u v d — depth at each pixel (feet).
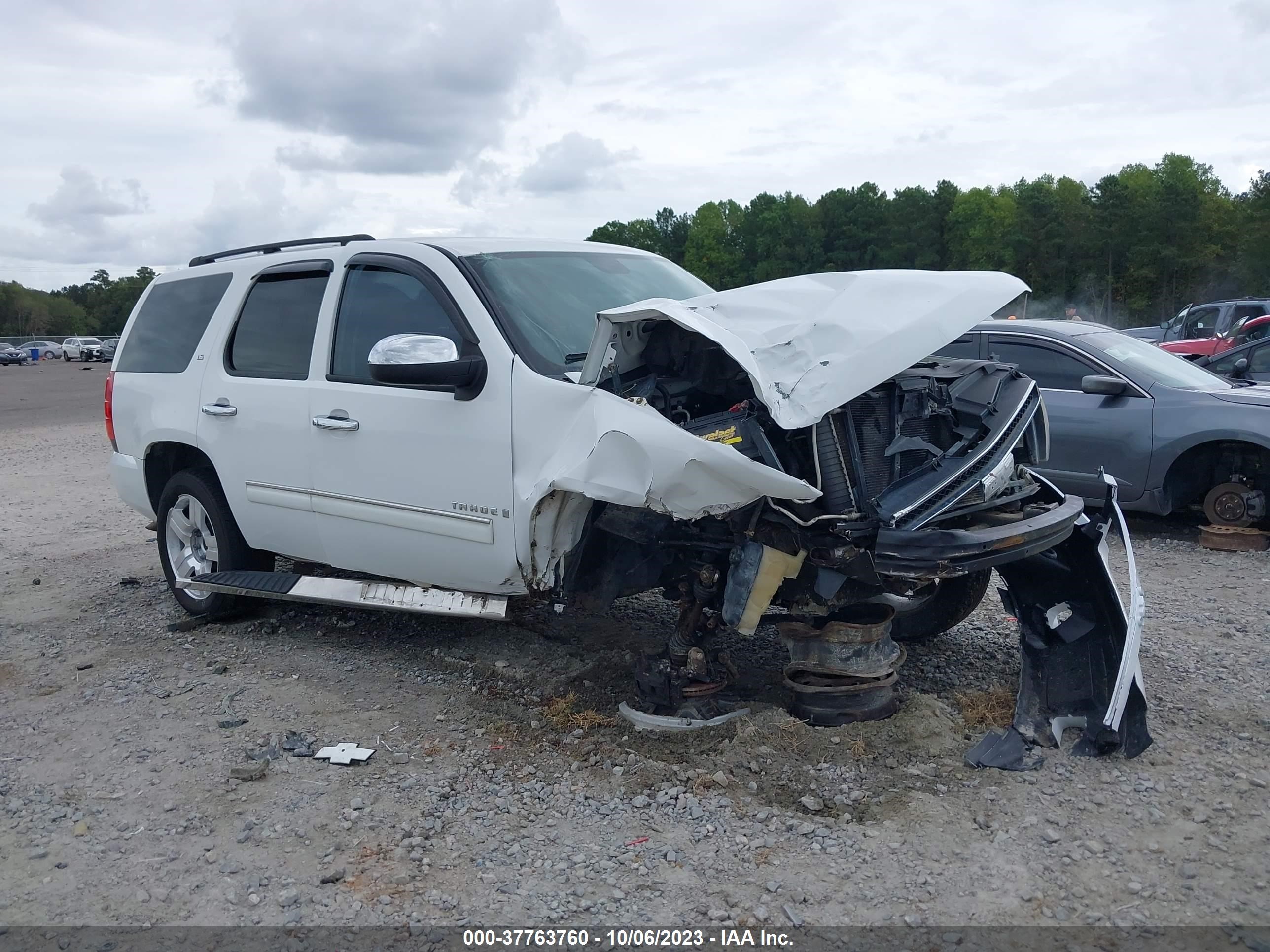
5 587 23.13
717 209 287.89
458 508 14.40
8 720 15.33
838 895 10.07
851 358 11.58
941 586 16.12
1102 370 24.93
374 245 16.43
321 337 16.56
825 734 13.19
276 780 13.01
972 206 246.88
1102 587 13.19
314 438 16.31
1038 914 9.63
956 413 12.75
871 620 13.37
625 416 12.05
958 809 11.50
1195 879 10.04
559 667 16.55
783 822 11.42
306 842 11.48
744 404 11.95
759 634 18.02
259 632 19.07
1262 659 15.98
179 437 18.89
